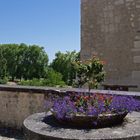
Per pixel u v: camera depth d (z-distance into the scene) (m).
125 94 5.63
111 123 3.67
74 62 4.55
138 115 4.26
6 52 68.69
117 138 3.15
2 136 7.18
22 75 69.25
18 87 7.69
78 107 3.87
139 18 9.64
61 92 6.50
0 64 63.69
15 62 68.88
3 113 7.90
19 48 69.50
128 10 9.88
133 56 9.73
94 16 10.69
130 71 9.77
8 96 7.80
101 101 3.94
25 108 7.47
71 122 3.63
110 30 10.28
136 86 9.61
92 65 4.32
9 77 68.19
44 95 7.04
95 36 10.64
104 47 10.41
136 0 9.70
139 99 5.42
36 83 19.20
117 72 10.04
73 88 7.15
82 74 4.37
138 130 3.43
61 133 3.34
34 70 69.06
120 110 3.81
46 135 3.29
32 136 3.45
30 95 7.36
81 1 11.05
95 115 3.52
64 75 55.38
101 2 10.52
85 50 10.88
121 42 10.01
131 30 9.80
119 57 10.03
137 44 9.66
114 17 10.20
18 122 7.62
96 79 4.34
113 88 10.08
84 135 3.24
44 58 69.69
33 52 69.00
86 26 10.89
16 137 7.07
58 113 3.67
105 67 10.31
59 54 64.06
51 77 18.14
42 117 4.21
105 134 3.27
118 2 10.10
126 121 3.89
